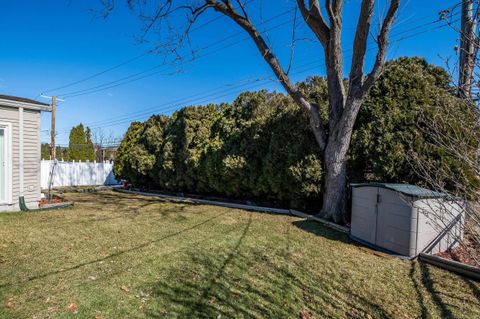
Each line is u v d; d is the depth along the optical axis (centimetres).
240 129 943
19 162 783
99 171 1827
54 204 850
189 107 1170
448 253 426
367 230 488
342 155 634
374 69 570
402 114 589
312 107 676
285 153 761
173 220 676
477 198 190
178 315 256
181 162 1161
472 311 276
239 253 432
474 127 184
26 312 254
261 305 279
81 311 258
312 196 735
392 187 442
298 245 479
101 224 617
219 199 1070
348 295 306
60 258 393
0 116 745
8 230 541
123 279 328
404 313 272
